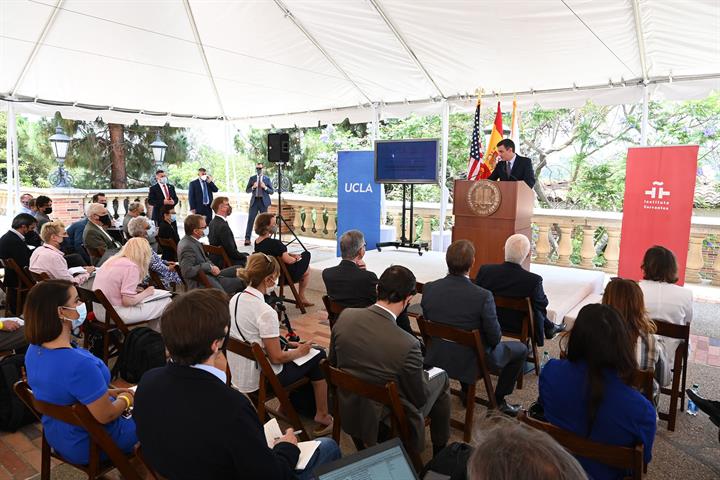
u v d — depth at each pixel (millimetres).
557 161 12469
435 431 2430
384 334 2096
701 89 5391
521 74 6074
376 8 5262
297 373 2641
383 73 6809
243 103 8961
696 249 6316
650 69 5469
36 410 1972
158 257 4656
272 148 7730
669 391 2842
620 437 1519
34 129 16578
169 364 1378
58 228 4102
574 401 1594
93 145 17094
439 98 7230
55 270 4039
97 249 5199
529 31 5027
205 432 1259
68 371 1797
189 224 4539
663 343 2795
